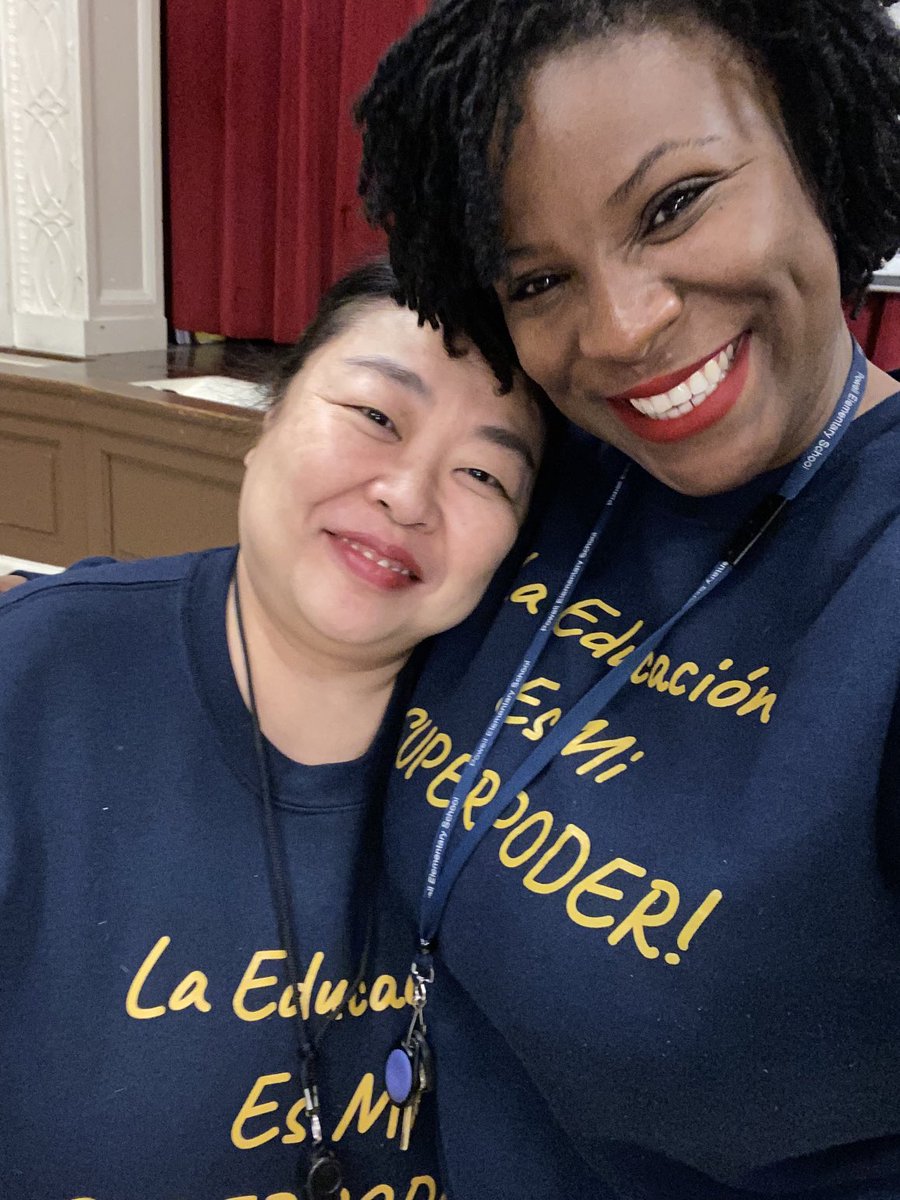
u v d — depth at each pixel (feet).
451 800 2.24
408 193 2.09
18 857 2.27
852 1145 1.84
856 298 2.06
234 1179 2.30
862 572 1.76
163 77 9.38
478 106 1.78
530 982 1.96
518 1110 2.23
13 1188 2.23
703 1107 1.80
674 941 1.79
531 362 2.03
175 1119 2.25
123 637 2.51
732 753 1.86
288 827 2.42
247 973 2.33
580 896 1.93
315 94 8.49
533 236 1.81
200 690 2.46
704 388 1.85
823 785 1.67
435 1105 2.47
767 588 1.98
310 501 2.28
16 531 7.69
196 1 9.04
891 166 1.82
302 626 2.34
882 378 2.11
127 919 2.29
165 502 6.75
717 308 1.77
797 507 2.00
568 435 2.69
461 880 2.17
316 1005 2.36
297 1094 2.34
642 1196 2.04
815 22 1.66
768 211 1.70
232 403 6.57
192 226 9.66
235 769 2.42
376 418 2.29
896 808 1.60
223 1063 2.29
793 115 1.75
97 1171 2.22
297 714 2.47
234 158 9.19
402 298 2.28
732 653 1.98
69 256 8.82
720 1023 1.74
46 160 8.70
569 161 1.70
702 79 1.66
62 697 2.42
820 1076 1.71
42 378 7.23
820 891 1.66
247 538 2.41
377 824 2.51
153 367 8.28
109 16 8.54
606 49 1.67
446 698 2.49
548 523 2.56
